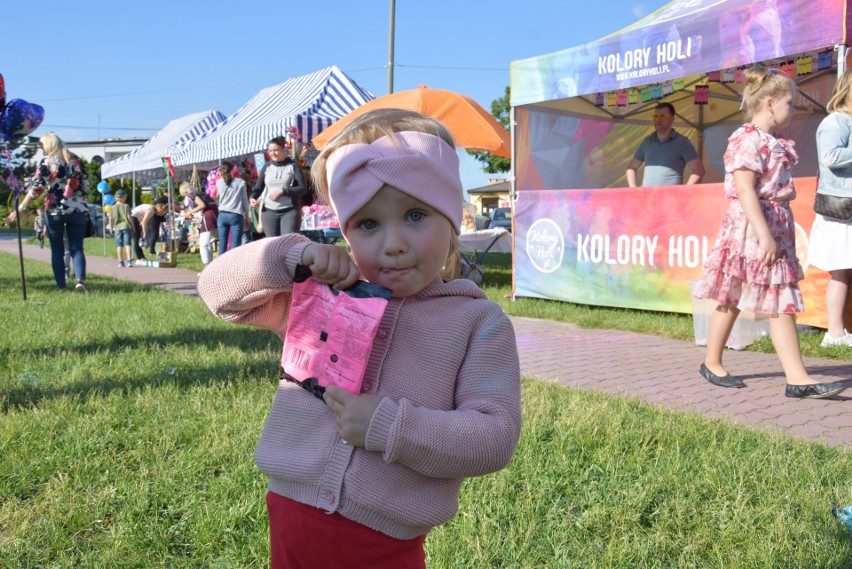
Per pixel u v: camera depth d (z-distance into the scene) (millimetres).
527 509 2607
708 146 12086
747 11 6426
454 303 1450
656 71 7211
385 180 1309
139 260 15766
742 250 4406
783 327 4398
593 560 2297
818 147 5363
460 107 10961
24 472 2885
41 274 12570
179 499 2715
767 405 4215
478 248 11586
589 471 2947
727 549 2357
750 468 2965
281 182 9141
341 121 11859
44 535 2441
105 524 2572
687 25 6902
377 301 1335
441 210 1351
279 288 1450
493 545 2367
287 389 1454
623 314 7512
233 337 5695
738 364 5367
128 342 5523
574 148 9867
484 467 1313
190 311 7316
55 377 4387
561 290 8289
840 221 5504
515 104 8719
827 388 4266
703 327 6062
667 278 7293
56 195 9203
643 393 4488
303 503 1392
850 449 3352
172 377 4312
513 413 1377
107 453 3115
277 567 1466
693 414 3803
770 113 4246
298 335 1427
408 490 1362
